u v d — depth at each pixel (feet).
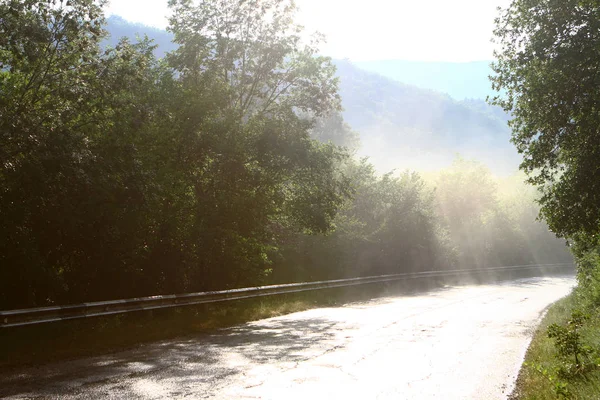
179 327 51.08
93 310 43.93
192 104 68.28
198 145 68.90
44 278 47.52
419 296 102.83
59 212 46.93
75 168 45.55
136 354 36.47
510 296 104.32
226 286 76.69
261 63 85.40
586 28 47.88
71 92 47.55
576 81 48.73
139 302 50.21
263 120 79.36
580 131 49.75
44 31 46.32
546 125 52.19
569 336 35.83
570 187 51.49
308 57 88.63
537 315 70.69
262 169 76.54
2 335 40.57
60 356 34.83
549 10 49.06
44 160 43.70
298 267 123.95
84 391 25.63
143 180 54.65
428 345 43.86
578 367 33.19
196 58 79.82
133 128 53.01
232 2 83.10
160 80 70.69
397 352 39.93
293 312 70.95
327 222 84.58
